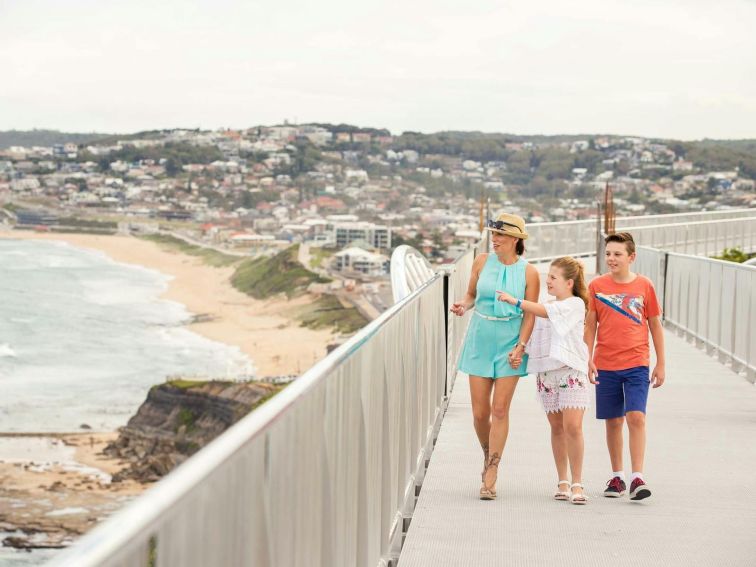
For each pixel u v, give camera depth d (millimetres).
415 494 7043
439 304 9695
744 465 8148
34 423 105375
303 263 156750
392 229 148500
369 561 4652
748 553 5816
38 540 71750
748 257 35906
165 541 1791
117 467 98000
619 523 6414
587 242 40250
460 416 10023
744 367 12930
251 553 2486
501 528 6270
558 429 6984
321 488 3459
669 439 9172
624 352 7008
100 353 132125
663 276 18531
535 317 6910
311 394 3270
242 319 142750
